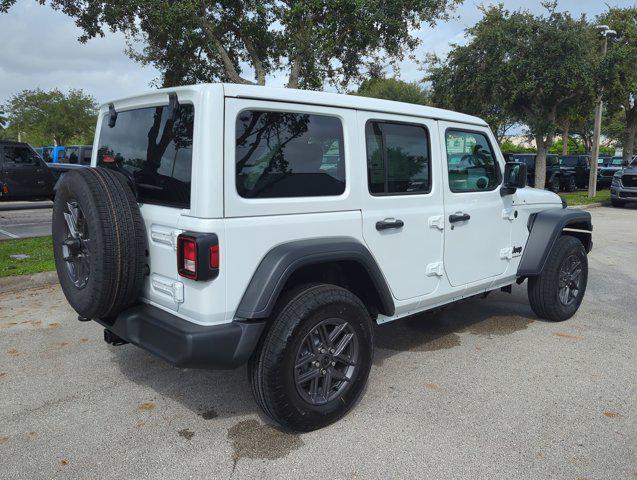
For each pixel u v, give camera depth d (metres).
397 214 3.83
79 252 3.35
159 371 4.29
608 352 4.73
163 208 3.21
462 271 4.48
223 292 2.97
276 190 3.17
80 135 50.00
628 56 17.73
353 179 3.54
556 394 3.90
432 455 3.12
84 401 3.78
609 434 3.36
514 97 17.64
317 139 3.36
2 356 4.56
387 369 4.35
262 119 3.09
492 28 17.88
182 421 3.52
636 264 8.55
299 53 12.11
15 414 3.59
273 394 3.11
